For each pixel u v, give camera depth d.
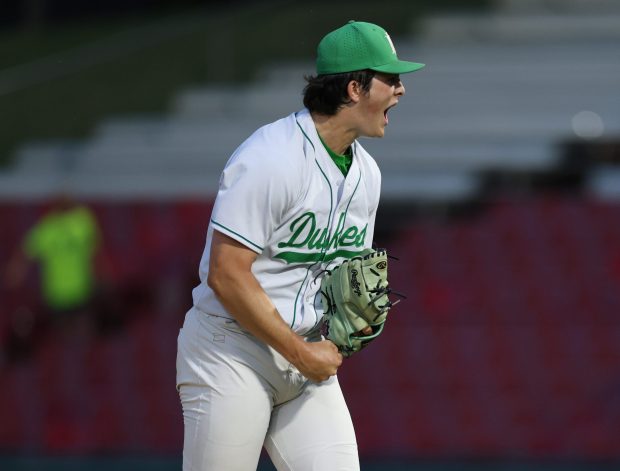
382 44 11.91
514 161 39.62
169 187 41.62
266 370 12.53
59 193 39.47
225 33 46.03
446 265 35.78
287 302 12.58
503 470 32.09
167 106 45.06
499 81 43.47
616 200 35.81
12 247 39.88
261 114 44.38
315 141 12.01
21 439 36.72
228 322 12.42
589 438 32.81
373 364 34.62
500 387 33.78
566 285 34.78
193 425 12.72
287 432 12.90
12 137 44.12
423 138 41.28
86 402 36.78
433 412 33.88
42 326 38.12
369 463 33.06
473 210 37.09
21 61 56.31
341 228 12.55
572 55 44.31
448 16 47.78
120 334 37.47
